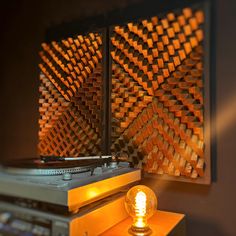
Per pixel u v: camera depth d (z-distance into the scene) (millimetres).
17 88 1684
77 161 1112
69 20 1466
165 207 1203
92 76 1338
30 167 953
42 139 1521
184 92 1121
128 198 986
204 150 1082
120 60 1253
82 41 1357
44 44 1495
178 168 1129
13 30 1698
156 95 1170
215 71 1097
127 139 1254
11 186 897
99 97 1317
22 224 869
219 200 1090
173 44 1121
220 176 1087
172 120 1136
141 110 1216
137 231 947
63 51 1428
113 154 1271
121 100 1254
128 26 1217
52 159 1095
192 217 1145
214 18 1104
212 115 1100
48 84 1493
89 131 1349
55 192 812
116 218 1020
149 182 1237
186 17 1098
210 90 1093
